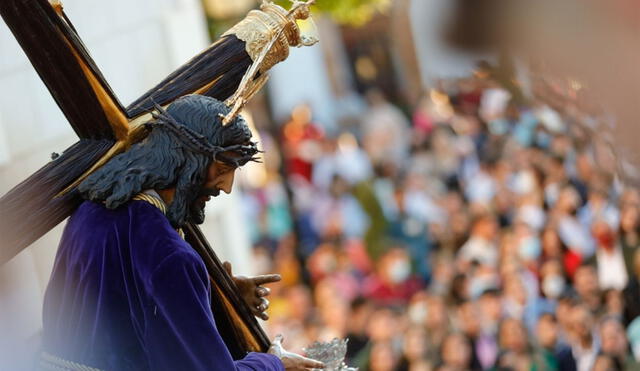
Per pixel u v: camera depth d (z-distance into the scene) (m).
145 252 5.97
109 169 6.16
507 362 20.59
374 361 21.66
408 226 26.55
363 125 32.56
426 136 28.52
